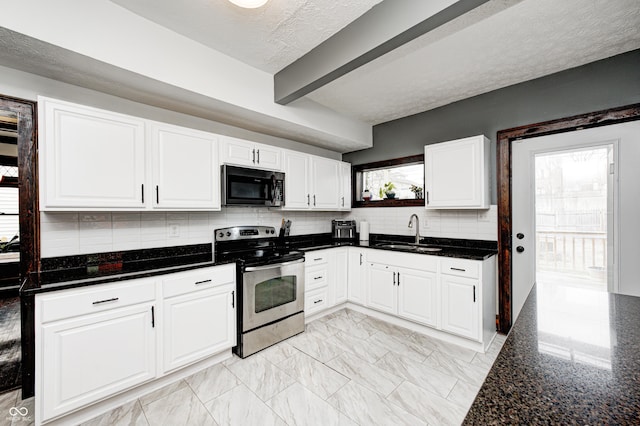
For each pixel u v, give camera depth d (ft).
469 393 6.18
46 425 5.05
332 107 10.66
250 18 5.96
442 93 9.48
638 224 7.06
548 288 4.77
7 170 13.15
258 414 5.55
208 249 9.11
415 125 11.35
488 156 9.10
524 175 8.79
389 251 9.93
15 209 13.37
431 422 5.35
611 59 7.29
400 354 7.83
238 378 6.72
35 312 4.90
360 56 5.98
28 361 5.05
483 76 8.31
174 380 6.61
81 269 6.48
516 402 1.83
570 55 7.22
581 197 7.88
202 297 6.98
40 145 5.51
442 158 9.45
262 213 10.78
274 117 8.63
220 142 8.34
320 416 5.49
